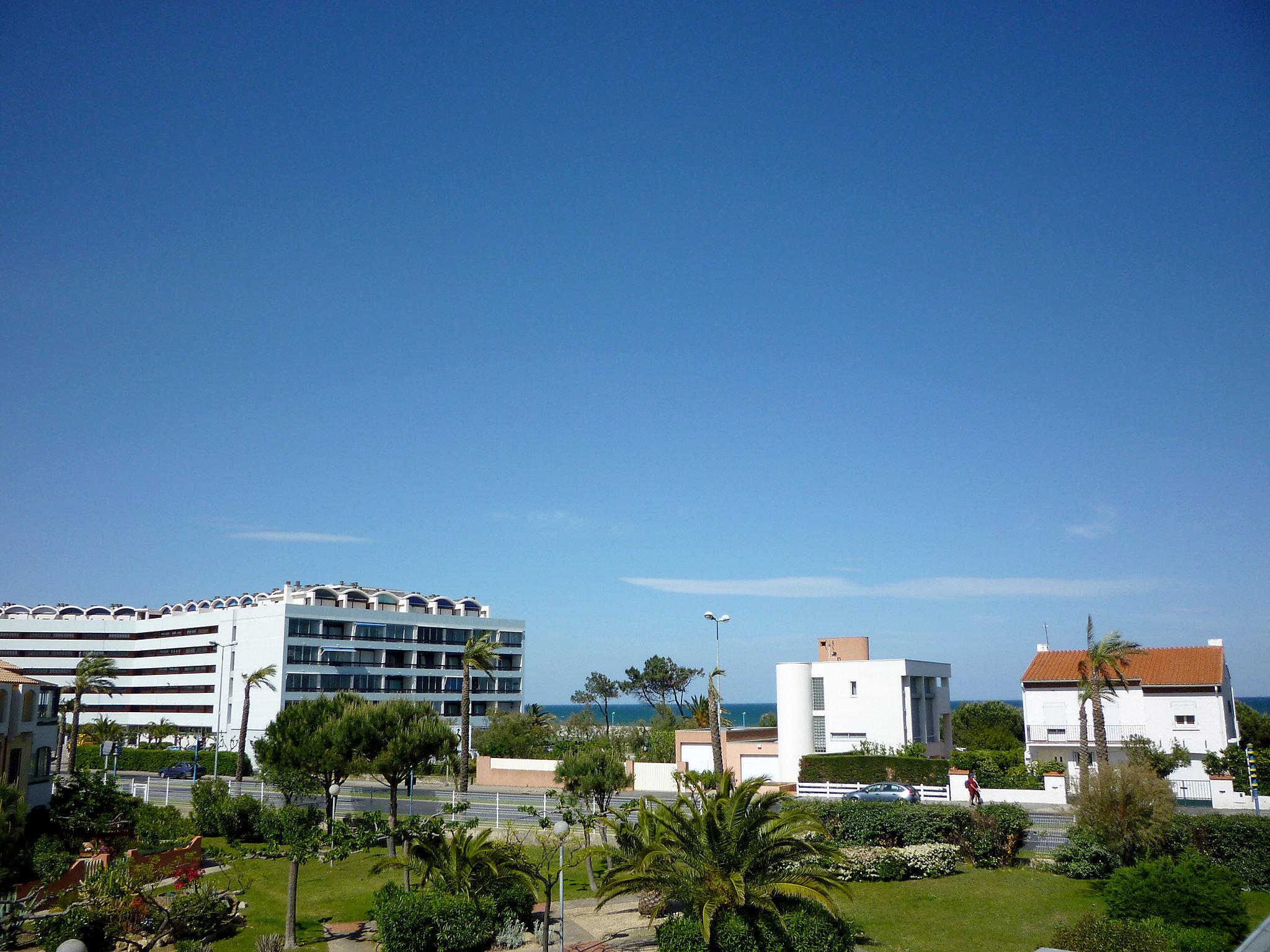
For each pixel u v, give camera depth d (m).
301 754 34.97
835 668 63.03
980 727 77.25
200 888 24.19
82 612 126.62
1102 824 28.66
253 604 111.69
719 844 21.14
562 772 34.62
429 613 113.94
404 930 21.86
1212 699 58.84
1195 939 20.78
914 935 23.27
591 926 24.73
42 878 26.14
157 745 97.31
